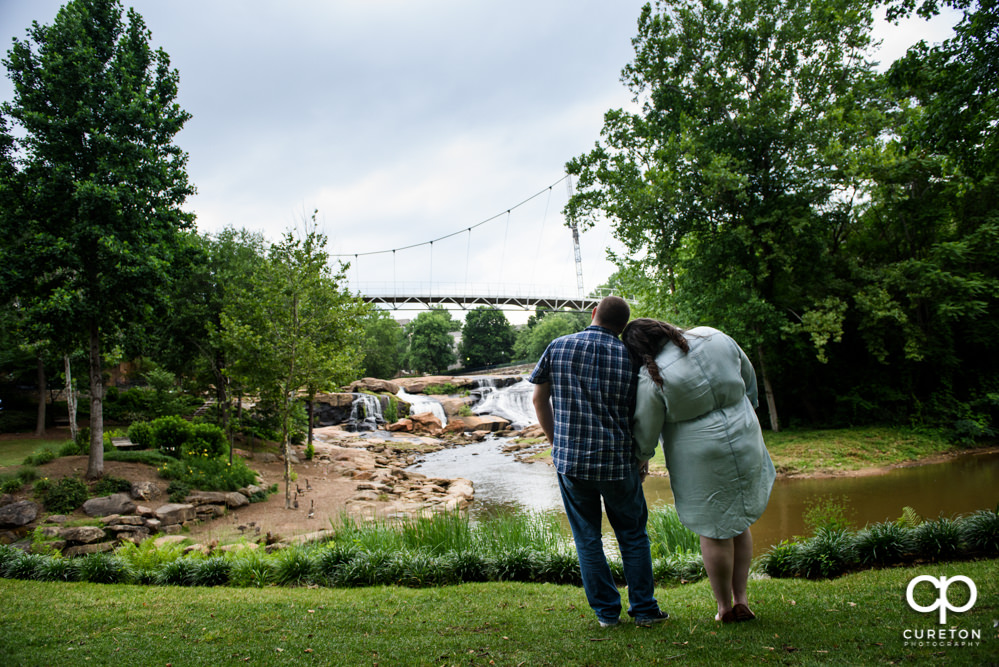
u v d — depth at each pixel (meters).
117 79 12.84
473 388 47.28
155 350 19.77
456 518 7.16
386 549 6.57
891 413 20.06
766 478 3.06
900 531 4.91
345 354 18.34
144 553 6.96
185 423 16.48
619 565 5.10
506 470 20.38
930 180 19.17
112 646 3.36
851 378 21.52
